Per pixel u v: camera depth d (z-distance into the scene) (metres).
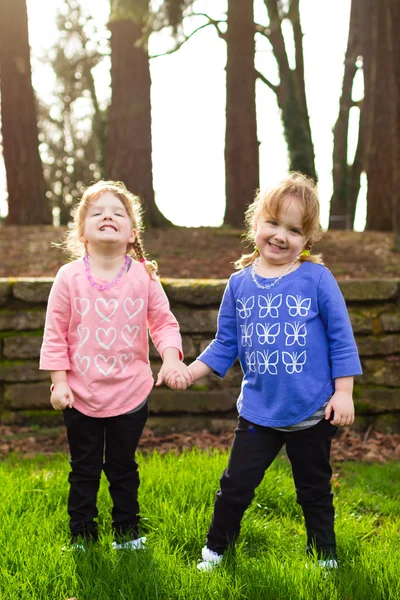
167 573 2.57
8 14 13.52
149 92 12.81
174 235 12.39
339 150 22.72
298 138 19.02
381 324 5.39
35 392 5.33
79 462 2.92
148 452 4.61
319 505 2.77
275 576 2.54
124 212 2.95
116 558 2.71
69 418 2.88
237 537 2.86
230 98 14.16
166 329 2.97
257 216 2.92
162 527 3.06
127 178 12.70
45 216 14.04
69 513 2.95
